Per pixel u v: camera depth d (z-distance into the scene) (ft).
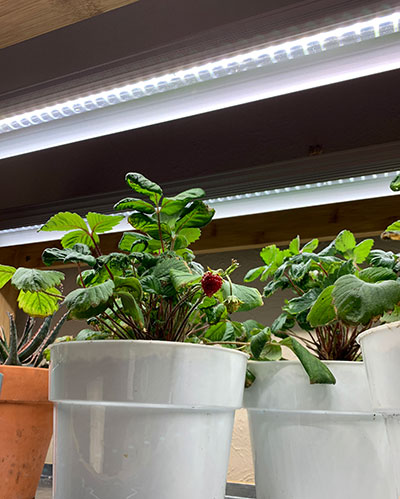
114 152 3.64
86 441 1.88
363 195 3.53
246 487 3.04
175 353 1.87
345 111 3.03
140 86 3.07
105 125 3.58
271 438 2.27
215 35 2.63
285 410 2.22
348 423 2.16
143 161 3.52
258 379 2.34
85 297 1.84
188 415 1.89
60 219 2.32
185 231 2.54
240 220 4.12
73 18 3.02
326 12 2.40
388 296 1.69
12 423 2.37
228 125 3.31
